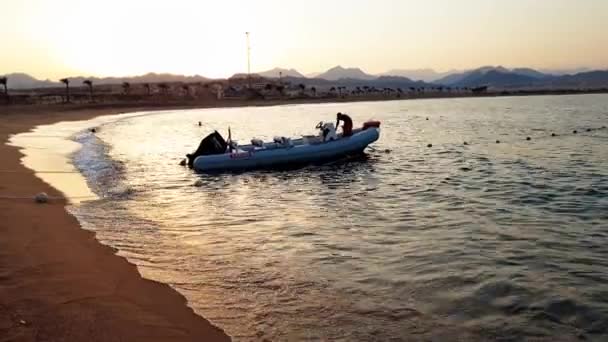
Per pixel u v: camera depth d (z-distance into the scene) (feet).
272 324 20.24
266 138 118.42
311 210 42.34
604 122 154.92
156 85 540.93
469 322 20.53
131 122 178.81
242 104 361.30
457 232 34.60
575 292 23.52
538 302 22.40
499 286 24.30
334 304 22.29
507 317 20.97
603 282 24.79
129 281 24.36
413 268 27.12
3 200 41.88
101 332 18.69
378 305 22.21
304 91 560.20
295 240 32.89
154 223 37.42
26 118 181.98
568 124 149.38
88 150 87.97
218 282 24.88
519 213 40.37
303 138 75.31
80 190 49.32
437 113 236.63
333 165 71.41
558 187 51.60
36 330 18.57
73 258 27.25
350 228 36.01
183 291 23.47
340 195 49.19
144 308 21.20
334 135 74.18
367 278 25.58
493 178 57.82
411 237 33.47
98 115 223.51
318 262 28.22
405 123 165.99
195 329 19.54
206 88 489.26
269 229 35.83
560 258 28.60
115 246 30.42
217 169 66.03
